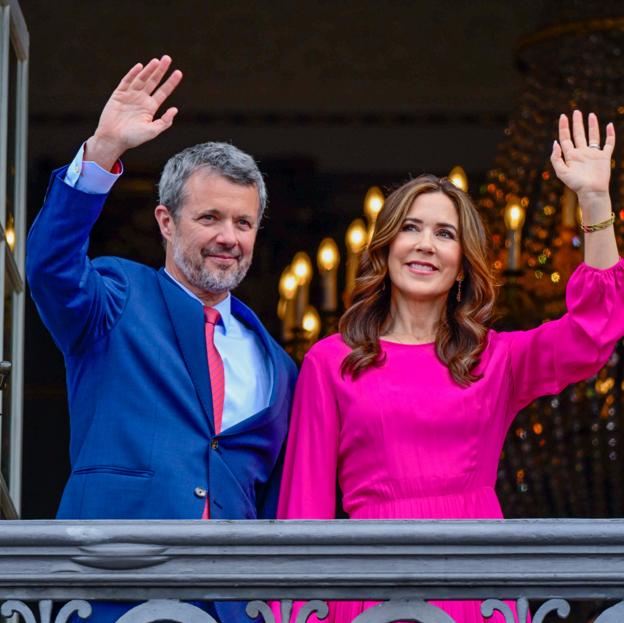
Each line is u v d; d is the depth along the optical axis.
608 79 25.53
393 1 32.19
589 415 24.61
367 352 11.62
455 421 11.34
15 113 14.97
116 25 31.73
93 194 10.95
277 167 33.22
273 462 11.67
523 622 9.70
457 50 32.34
